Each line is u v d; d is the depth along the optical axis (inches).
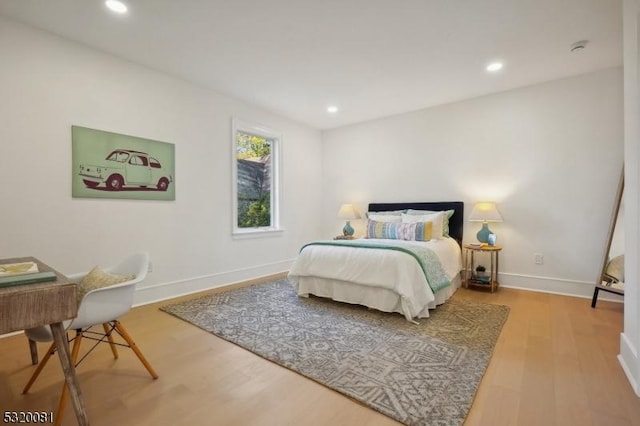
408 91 146.3
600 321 101.5
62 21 92.6
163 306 117.6
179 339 88.7
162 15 89.7
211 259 146.7
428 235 140.7
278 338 88.4
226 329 95.0
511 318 104.9
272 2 84.0
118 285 61.8
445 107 163.9
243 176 171.5
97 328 96.0
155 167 125.3
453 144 161.5
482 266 148.4
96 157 108.9
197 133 140.5
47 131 98.4
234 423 54.1
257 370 71.7
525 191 142.1
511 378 67.6
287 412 57.0
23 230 94.0
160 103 127.0
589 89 127.6
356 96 152.8
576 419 54.1
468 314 108.2
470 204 156.7
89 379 67.8
